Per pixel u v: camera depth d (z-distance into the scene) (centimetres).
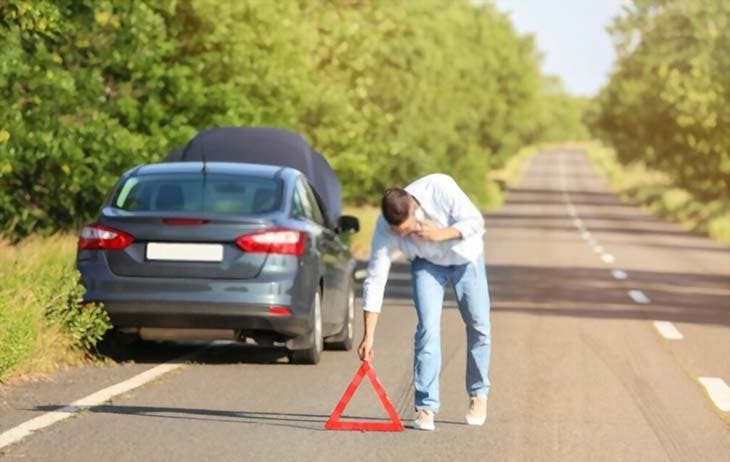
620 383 2897
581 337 3800
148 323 2955
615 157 19100
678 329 4072
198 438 2161
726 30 12588
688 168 15450
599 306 4822
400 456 2053
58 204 5394
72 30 5234
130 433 2189
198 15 5959
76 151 5072
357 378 2284
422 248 2272
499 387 2809
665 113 14925
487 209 16038
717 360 3338
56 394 2580
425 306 2298
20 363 2766
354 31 8725
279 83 6269
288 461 1991
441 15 14938
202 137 4488
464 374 3016
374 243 2273
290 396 2634
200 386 2739
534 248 8694
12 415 2330
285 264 2959
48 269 3431
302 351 3091
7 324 2684
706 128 13100
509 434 2264
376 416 2425
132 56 5453
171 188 3100
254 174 3173
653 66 12950
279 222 2991
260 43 6278
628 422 2402
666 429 2341
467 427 2325
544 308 4697
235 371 2980
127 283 2942
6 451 2016
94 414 2362
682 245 9662
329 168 4581
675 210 14712
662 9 12725
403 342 3609
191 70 5878
